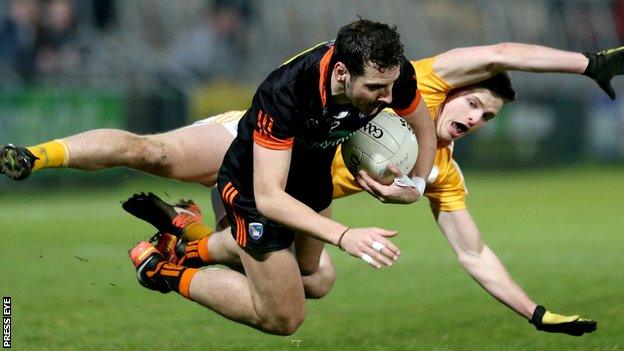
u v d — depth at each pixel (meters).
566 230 39.47
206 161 20.30
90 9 57.75
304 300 17.56
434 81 18.91
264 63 62.88
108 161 18.98
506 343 20.03
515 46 18.72
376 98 14.85
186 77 55.94
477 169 60.19
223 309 17.89
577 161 64.44
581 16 73.50
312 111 15.34
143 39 61.84
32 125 47.28
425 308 24.08
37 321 22.12
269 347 20.03
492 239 36.97
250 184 16.62
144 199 20.17
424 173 17.88
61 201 46.34
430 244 35.50
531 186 56.16
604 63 18.67
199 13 64.81
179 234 20.27
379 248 14.55
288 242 16.89
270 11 65.31
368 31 14.56
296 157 16.78
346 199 50.62
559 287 26.61
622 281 27.20
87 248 33.41
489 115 19.11
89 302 24.50
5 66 48.84
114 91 49.88
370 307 24.28
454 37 71.81
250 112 16.59
